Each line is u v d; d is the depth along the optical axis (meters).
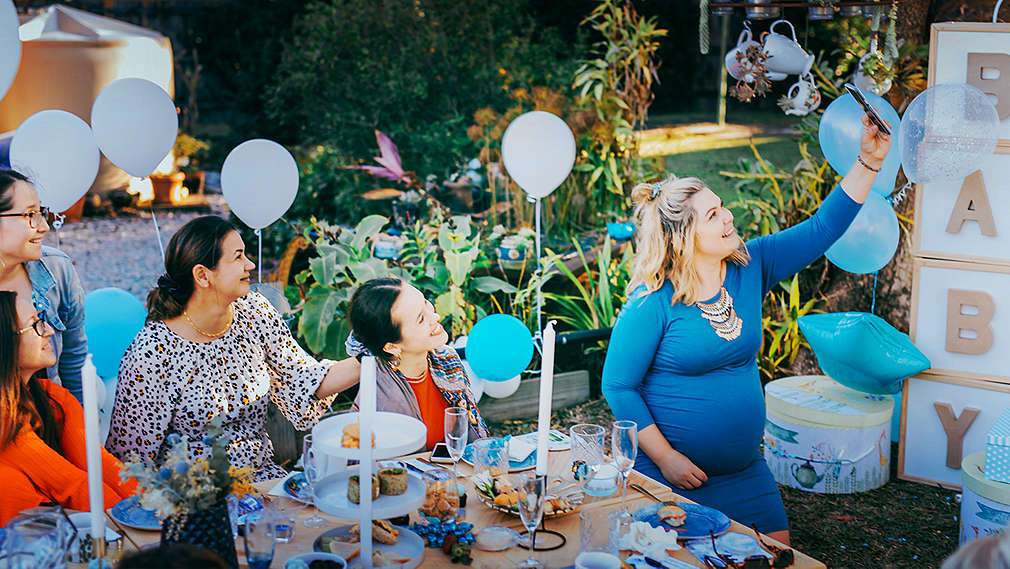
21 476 2.71
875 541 4.05
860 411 4.43
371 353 3.27
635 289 3.45
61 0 9.94
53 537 1.98
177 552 1.69
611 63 6.93
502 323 4.40
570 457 2.88
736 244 3.27
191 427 3.17
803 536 4.10
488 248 6.36
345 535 2.41
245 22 10.00
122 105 3.87
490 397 5.34
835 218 3.48
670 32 9.13
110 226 8.90
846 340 4.41
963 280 4.38
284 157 4.04
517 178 4.38
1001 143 4.21
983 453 4.07
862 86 4.45
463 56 7.86
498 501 2.60
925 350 4.52
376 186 7.52
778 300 5.78
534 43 8.27
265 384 3.33
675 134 8.35
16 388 2.67
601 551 2.28
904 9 5.04
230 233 3.14
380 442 2.43
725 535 2.49
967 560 1.69
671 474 3.32
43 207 3.63
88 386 2.12
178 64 10.09
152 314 3.18
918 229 4.45
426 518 2.50
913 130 3.96
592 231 6.95
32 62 8.07
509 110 7.30
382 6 7.95
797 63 4.02
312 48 8.01
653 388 3.43
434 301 5.60
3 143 7.46
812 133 5.84
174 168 9.53
